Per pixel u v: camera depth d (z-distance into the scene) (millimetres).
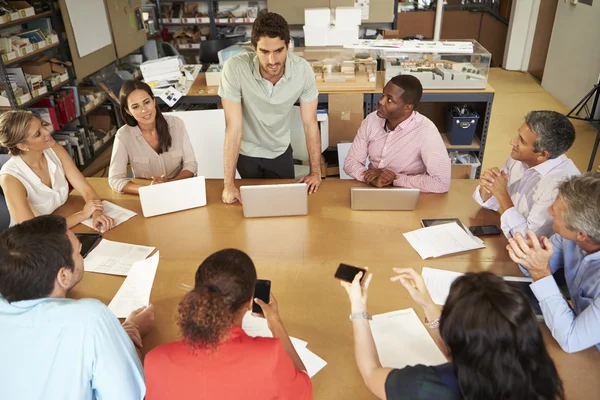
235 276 1039
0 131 1983
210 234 2006
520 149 1865
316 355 1395
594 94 4953
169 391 1047
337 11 3764
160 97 3477
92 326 1140
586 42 5082
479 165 3781
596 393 1251
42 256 1167
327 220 2078
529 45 6676
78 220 2117
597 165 4156
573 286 1597
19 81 3686
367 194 2096
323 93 3535
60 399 1158
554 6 5980
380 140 2441
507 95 5949
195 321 951
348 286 1339
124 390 1180
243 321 1501
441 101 3676
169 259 1848
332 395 1273
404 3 6711
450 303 931
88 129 4688
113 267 1806
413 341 1427
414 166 2426
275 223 2070
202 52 4980
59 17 4203
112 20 4945
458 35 7086
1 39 3496
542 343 898
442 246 1860
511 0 6719
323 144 3646
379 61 4016
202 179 2164
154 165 2559
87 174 4418
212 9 5676
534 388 872
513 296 895
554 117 1771
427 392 948
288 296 1628
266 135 2547
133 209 2229
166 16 5945
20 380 1162
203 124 3096
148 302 1616
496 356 862
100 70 5008
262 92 2328
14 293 1168
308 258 1823
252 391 1025
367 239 1932
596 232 1353
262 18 2012
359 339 1243
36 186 2135
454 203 2188
